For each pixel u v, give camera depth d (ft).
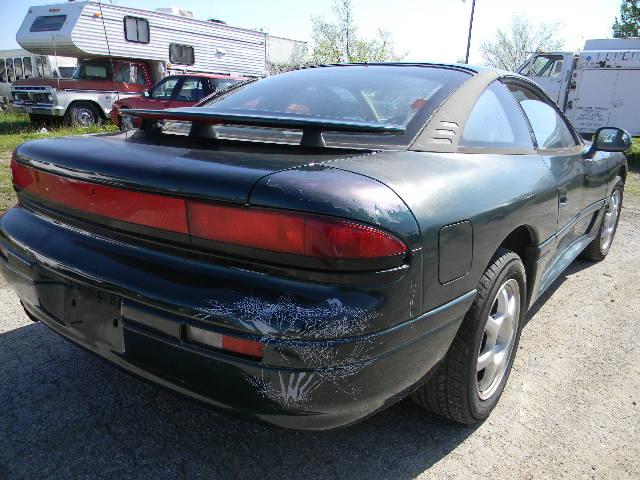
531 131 8.79
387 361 5.01
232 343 4.75
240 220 4.77
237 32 53.16
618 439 7.07
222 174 4.96
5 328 9.46
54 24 41.81
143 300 5.18
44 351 8.74
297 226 4.59
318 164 5.25
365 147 6.22
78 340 6.22
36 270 6.38
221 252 4.95
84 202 5.88
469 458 6.65
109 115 45.52
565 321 10.70
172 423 7.11
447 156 6.38
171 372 5.19
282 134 6.99
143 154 5.75
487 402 7.21
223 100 8.59
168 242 5.25
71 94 43.24
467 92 7.46
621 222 19.63
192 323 4.89
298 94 7.95
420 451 6.75
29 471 6.15
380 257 4.71
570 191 9.29
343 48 96.78
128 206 5.44
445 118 6.86
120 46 43.39
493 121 7.76
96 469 6.24
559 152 9.49
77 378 8.01
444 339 5.80
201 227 4.96
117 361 5.70
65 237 6.13
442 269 5.41
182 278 5.03
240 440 6.86
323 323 4.53
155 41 45.55
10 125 47.06
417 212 5.11
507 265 6.79
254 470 6.35
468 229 5.75
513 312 7.61
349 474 6.34
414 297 5.09
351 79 8.08
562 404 7.82
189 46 48.42
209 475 6.24
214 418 7.25
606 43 45.44
